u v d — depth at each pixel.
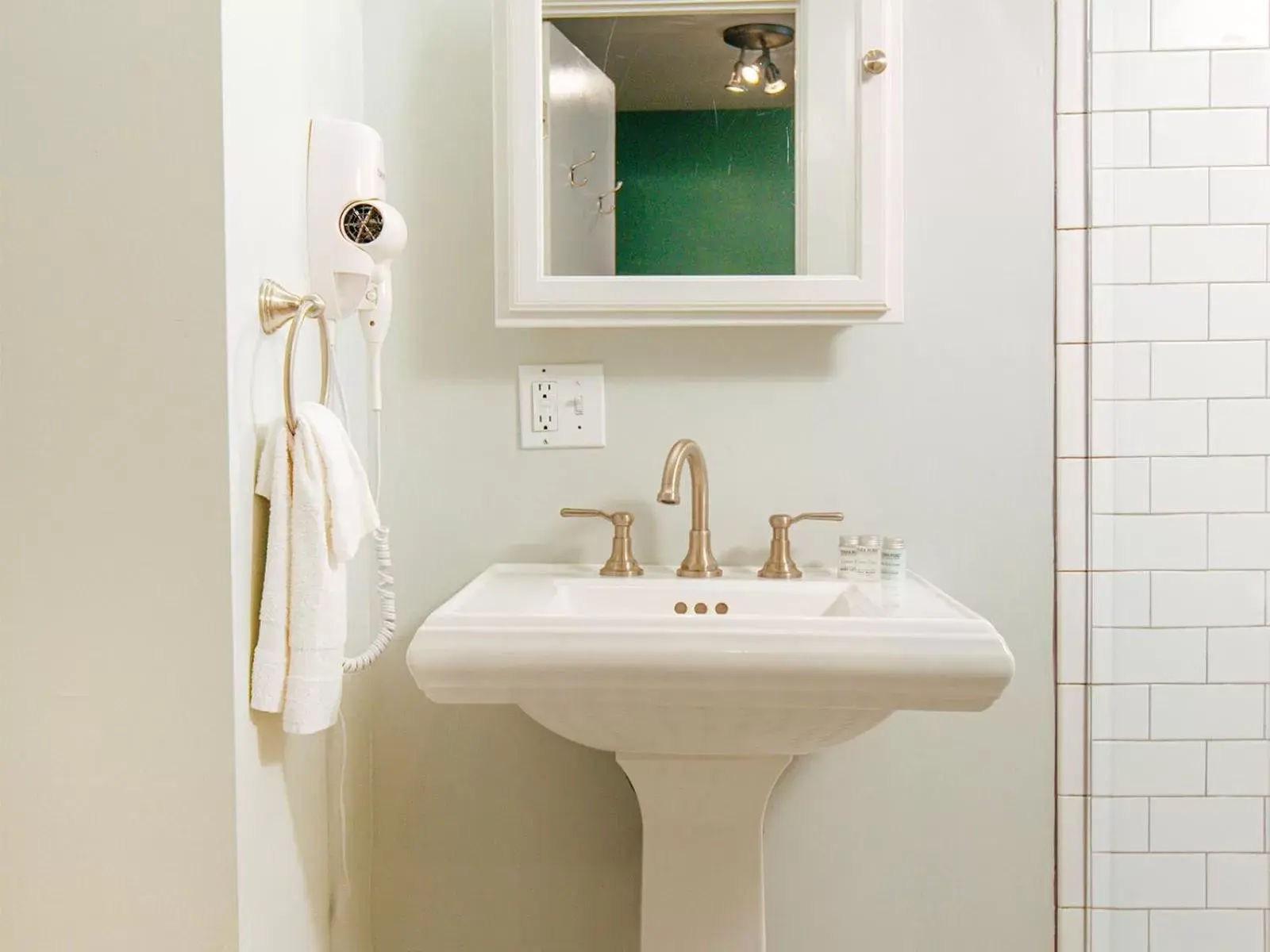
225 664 0.97
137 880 0.98
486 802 1.45
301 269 1.17
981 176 1.42
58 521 0.98
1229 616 1.40
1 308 0.97
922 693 0.98
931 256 1.42
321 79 1.25
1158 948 1.42
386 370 1.44
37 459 0.98
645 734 1.08
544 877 1.45
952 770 1.43
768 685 0.98
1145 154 1.40
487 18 1.43
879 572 1.32
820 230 1.34
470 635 0.99
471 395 1.44
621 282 1.33
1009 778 1.43
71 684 0.98
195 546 0.97
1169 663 1.41
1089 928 1.42
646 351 1.43
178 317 0.96
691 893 1.21
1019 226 1.42
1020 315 1.42
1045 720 1.43
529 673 0.99
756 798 1.19
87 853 0.98
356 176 1.19
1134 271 1.40
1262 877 1.40
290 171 1.14
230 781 0.98
